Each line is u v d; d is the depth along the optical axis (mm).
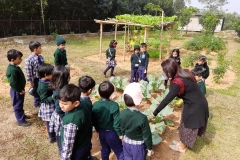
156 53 11195
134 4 25000
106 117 2775
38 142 3799
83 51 11930
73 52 11516
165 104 3127
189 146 3412
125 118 2539
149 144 2582
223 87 7277
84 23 19438
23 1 13945
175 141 3938
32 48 4148
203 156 3635
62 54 5465
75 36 16953
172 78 3146
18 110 4145
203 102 3215
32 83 4254
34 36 14234
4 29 13703
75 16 18812
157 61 10609
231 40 20500
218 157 3643
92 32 20344
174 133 4246
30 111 4832
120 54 12031
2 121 4395
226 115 5156
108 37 18953
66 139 2246
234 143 4066
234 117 5078
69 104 2262
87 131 2561
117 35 20562
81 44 14336
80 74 7695
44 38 14430
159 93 6234
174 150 3719
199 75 4125
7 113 4727
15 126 4234
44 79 3416
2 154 3461
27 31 15070
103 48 13133
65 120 2295
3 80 6688
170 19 11477
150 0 27703
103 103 2801
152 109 4523
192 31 29969
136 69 6523
